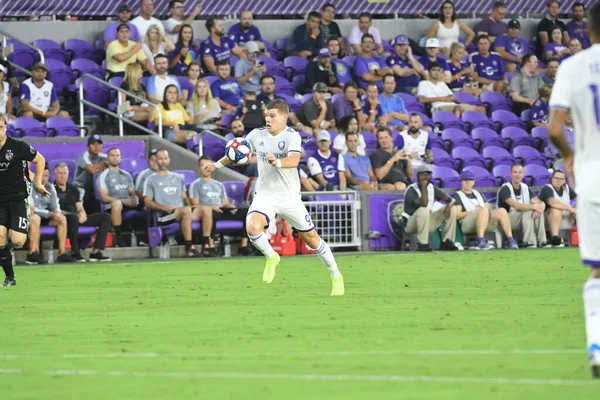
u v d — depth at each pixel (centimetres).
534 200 5784
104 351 1998
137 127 5931
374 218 5709
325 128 6194
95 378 1689
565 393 1472
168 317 2581
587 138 1695
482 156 6397
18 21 6600
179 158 5797
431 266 4353
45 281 3825
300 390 1545
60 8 6694
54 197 4919
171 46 6525
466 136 6544
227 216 5353
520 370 1684
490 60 7294
